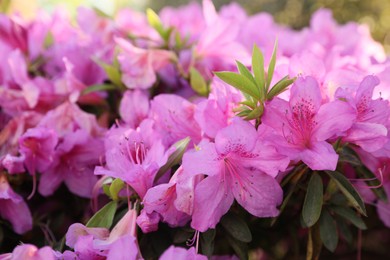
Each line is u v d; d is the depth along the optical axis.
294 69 0.38
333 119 0.35
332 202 0.40
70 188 0.44
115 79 0.47
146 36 0.53
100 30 0.53
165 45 0.50
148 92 0.49
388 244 0.55
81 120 0.45
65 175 0.44
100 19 0.54
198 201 0.35
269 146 0.35
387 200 0.40
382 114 0.36
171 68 0.51
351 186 0.37
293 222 0.44
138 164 0.37
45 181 0.43
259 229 0.44
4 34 0.51
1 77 0.51
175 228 0.39
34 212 0.47
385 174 0.41
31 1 1.00
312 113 0.35
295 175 0.38
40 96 0.47
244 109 0.37
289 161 0.35
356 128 0.35
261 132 0.36
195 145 0.38
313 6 2.25
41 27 0.55
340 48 0.50
